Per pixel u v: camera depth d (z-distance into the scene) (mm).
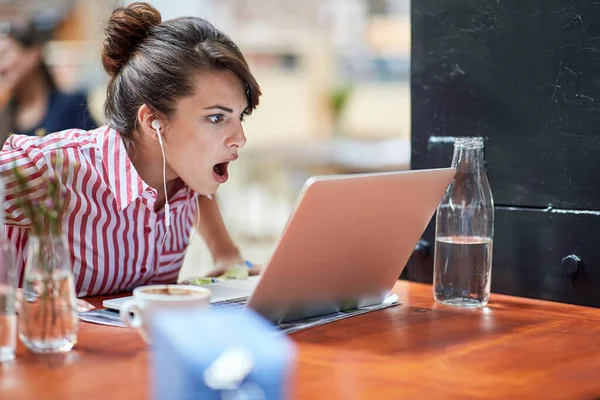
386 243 1425
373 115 6605
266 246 4691
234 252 1960
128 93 1627
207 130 1579
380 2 6734
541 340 1300
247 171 5137
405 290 1691
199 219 1963
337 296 1427
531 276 1644
